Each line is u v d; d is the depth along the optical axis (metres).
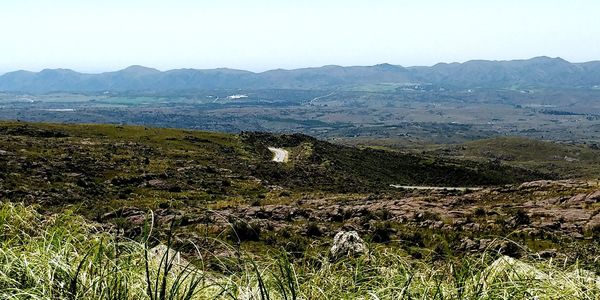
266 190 75.94
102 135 146.75
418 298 4.11
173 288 3.76
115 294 3.90
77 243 5.14
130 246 4.43
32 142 100.69
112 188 64.19
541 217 28.98
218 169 93.50
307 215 32.88
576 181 46.03
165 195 61.91
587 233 24.22
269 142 172.38
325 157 141.00
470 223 27.83
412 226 27.78
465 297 3.97
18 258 4.23
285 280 4.18
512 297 3.99
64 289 3.90
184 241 4.26
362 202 42.00
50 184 58.53
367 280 4.58
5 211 5.97
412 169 155.38
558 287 4.12
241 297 3.91
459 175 148.88
